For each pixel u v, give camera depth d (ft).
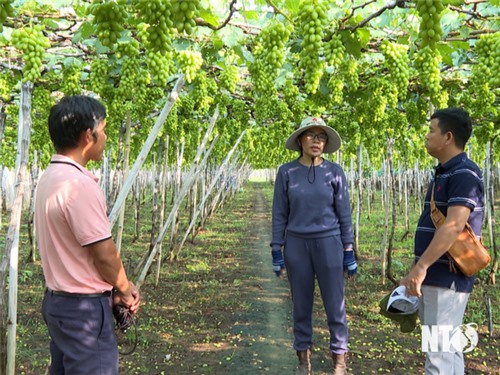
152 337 16.62
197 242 38.75
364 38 11.98
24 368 13.87
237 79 17.56
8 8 7.09
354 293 22.43
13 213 11.47
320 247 12.56
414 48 14.08
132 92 14.98
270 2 10.11
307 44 9.39
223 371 14.05
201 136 36.42
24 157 11.83
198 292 22.91
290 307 20.63
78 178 7.43
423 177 66.28
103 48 14.20
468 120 9.83
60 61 17.15
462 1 10.30
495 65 10.25
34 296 21.66
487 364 14.24
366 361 14.61
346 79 16.25
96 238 7.35
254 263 30.60
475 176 9.41
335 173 12.94
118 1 7.66
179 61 12.53
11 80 17.07
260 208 72.23
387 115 23.79
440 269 9.64
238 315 19.34
